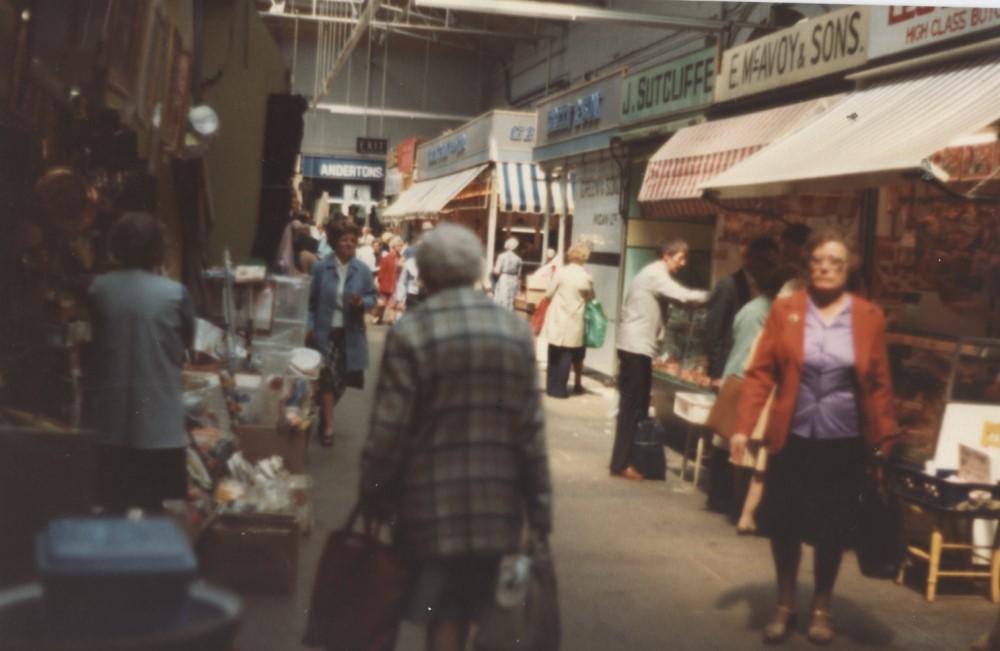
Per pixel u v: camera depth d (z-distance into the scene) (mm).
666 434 10031
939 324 7602
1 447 3803
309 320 8609
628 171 13977
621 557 6148
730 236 10633
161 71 5867
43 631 1708
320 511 6617
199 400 5781
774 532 4852
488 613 3254
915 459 5945
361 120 43812
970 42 7566
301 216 15586
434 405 3240
